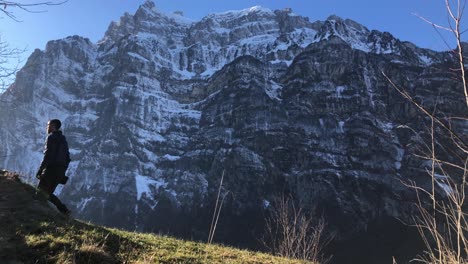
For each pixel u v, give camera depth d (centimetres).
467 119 294
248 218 13188
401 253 9906
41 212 856
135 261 729
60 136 998
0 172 1052
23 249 676
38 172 973
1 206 844
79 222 913
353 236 11738
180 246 943
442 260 318
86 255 693
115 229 1046
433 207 331
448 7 290
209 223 13288
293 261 1020
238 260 912
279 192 14062
